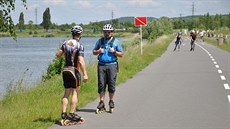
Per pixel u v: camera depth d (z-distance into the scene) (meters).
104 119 8.34
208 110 9.23
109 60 9.06
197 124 7.75
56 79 14.06
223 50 40.78
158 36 62.59
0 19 10.18
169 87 13.47
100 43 9.13
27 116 8.38
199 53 35.31
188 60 26.67
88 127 7.57
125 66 19.55
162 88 13.24
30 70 28.84
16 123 7.67
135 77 16.78
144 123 7.89
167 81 15.22
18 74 26.23
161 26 70.81
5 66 32.62
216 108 9.48
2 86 20.50
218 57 29.66
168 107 9.66
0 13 10.19
